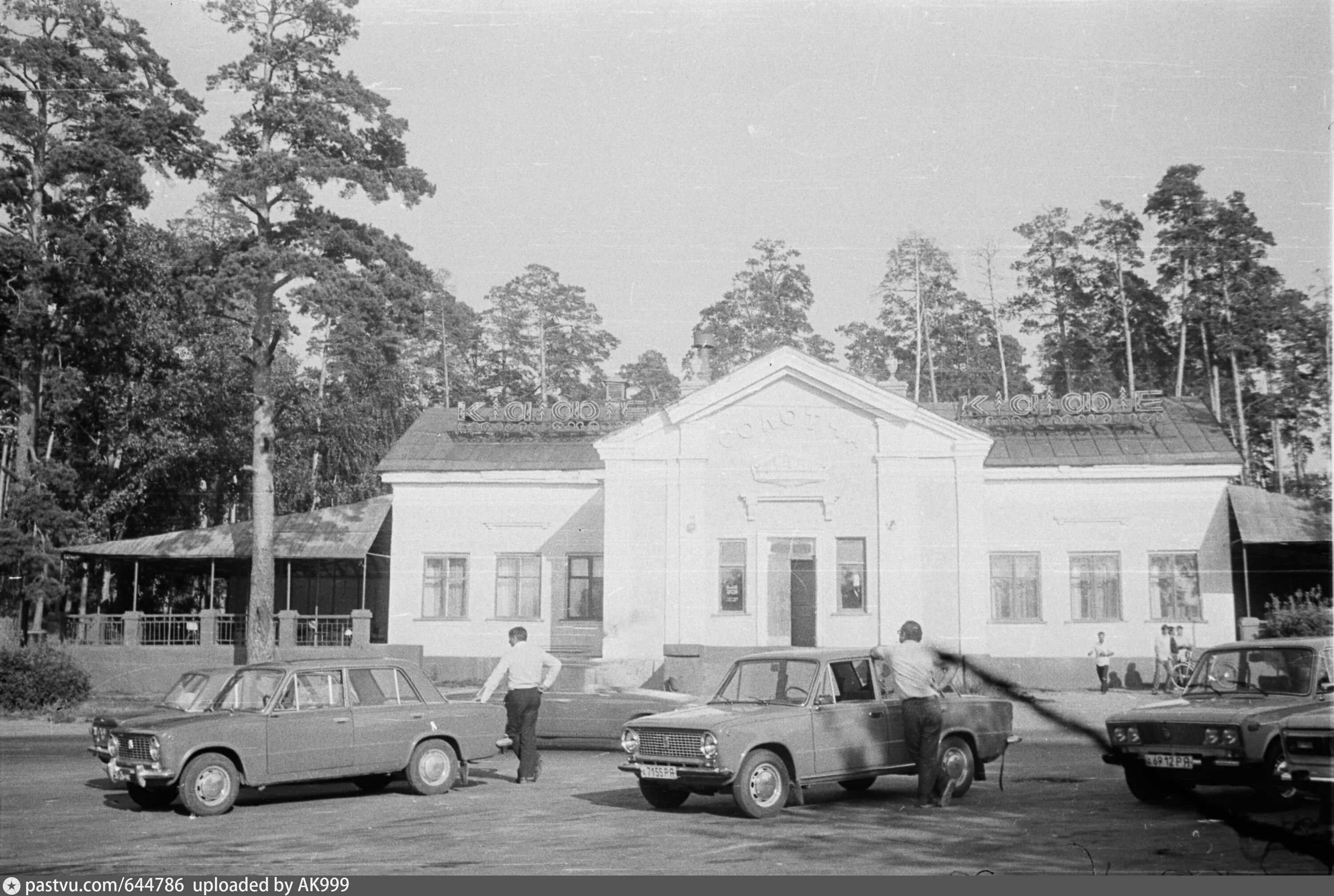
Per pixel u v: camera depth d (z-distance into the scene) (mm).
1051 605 31266
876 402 30453
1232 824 11328
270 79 30328
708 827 11391
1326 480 34938
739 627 30406
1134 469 31328
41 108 31656
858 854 10039
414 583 34094
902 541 30000
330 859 10062
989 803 12867
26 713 25750
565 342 43156
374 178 29172
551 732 18656
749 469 30953
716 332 42250
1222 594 30688
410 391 45094
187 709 13469
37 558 30500
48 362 33656
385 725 13570
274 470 38906
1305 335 35938
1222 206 37594
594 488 33812
